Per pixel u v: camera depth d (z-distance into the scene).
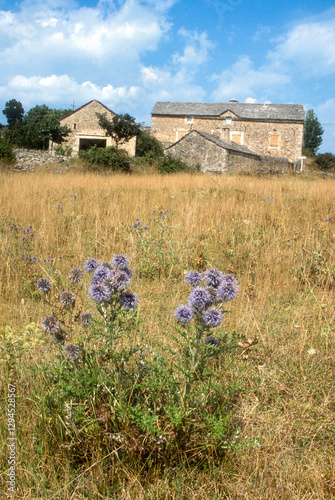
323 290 5.16
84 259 5.78
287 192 13.48
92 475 2.30
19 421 2.61
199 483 2.36
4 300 4.50
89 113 41.62
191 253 6.12
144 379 2.75
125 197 10.49
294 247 6.56
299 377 3.37
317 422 2.86
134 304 2.54
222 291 2.46
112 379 2.61
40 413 2.52
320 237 7.18
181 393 2.58
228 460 2.48
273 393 3.17
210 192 12.32
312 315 4.45
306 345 3.82
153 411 2.53
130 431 2.36
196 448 2.38
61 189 12.36
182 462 2.38
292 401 3.07
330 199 11.48
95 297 2.43
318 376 3.38
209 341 2.64
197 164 30.89
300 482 2.38
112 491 2.26
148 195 11.66
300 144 46.44
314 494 2.28
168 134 49.88
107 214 8.50
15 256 5.66
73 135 41.94
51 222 7.51
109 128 38.06
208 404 2.65
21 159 26.11
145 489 2.28
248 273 5.54
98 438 2.39
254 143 47.44
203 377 2.56
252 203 10.20
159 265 5.70
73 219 7.64
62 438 2.45
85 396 2.49
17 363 3.02
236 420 2.78
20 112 74.31
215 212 8.68
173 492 2.26
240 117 47.41
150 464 2.37
